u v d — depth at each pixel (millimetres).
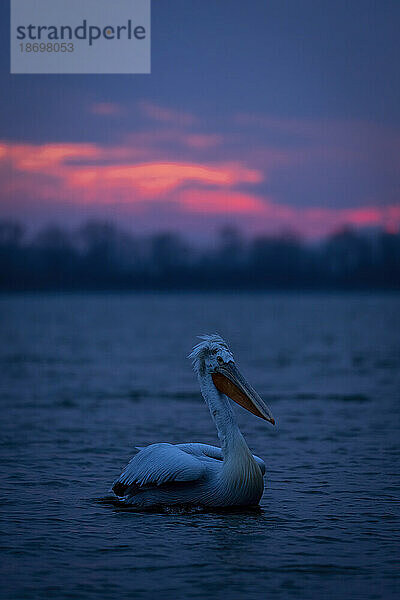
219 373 12258
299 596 8625
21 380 32469
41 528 10953
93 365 40031
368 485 13656
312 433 19422
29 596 8594
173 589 8789
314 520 11398
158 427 20344
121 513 11727
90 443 17891
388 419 21734
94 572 9297
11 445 17594
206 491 11883
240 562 9633
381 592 8750
